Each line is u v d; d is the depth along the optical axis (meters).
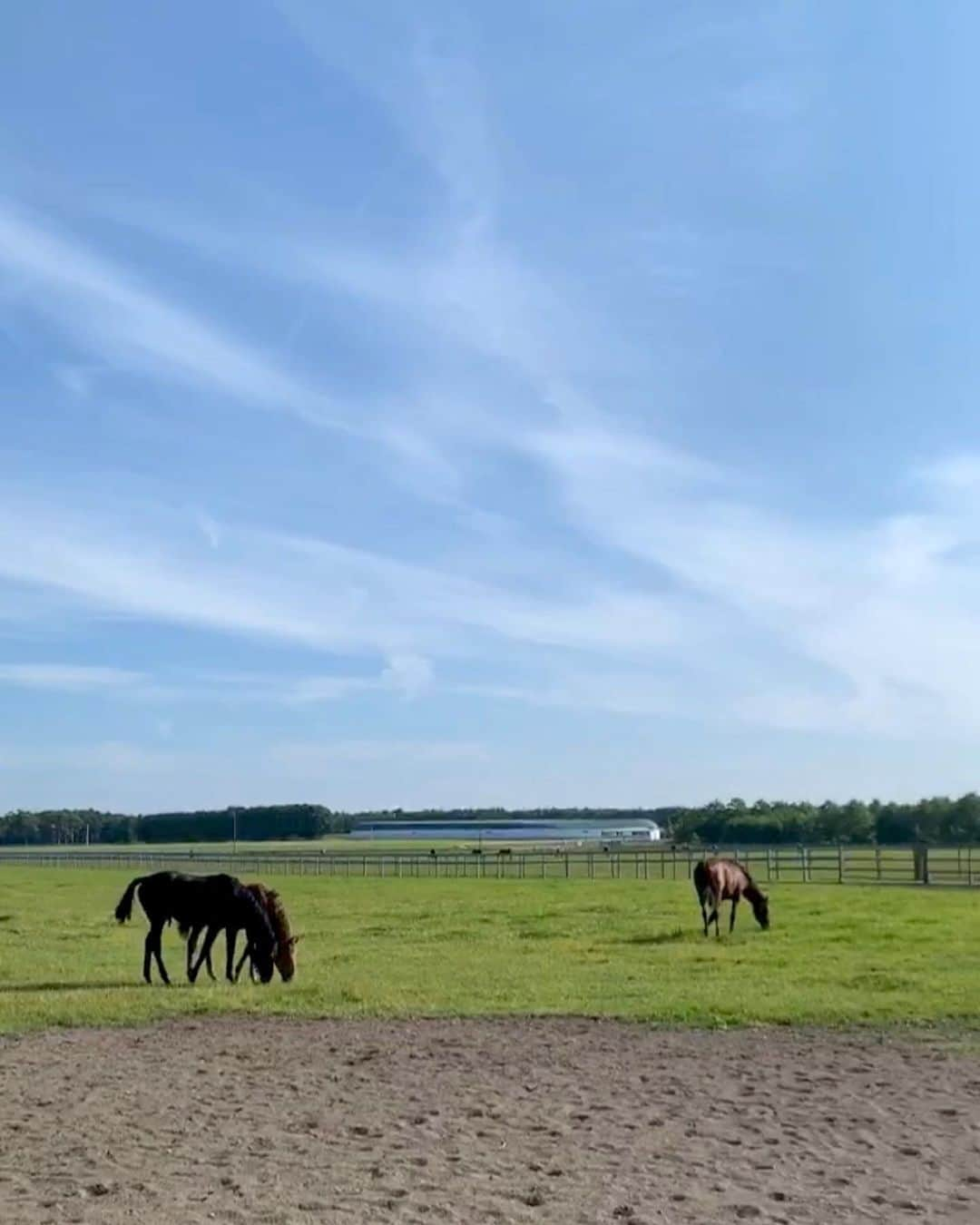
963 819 96.88
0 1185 8.68
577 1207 8.20
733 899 26.42
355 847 112.44
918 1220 7.96
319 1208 8.16
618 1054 13.62
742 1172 9.02
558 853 63.69
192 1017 16.31
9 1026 15.57
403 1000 17.38
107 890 49.09
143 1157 9.45
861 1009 16.14
